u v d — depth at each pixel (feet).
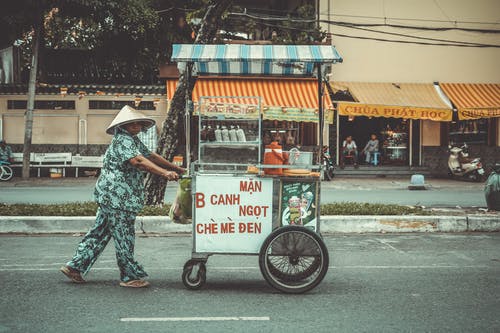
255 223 18.66
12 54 71.46
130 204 18.52
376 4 69.92
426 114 64.80
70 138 68.69
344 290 18.85
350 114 63.41
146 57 72.95
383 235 30.09
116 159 18.35
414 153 72.59
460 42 71.31
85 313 16.02
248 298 17.78
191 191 19.21
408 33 70.79
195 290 18.72
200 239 18.67
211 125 19.62
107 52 73.67
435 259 23.98
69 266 19.16
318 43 65.26
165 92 68.03
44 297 17.70
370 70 70.33
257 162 19.10
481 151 72.23
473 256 24.61
